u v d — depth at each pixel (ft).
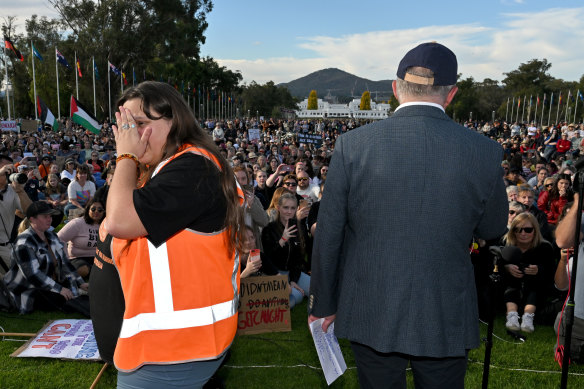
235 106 314.14
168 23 165.37
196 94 234.58
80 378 11.73
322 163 42.75
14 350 13.19
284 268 17.61
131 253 5.08
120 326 6.33
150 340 4.99
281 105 429.79
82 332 13.88
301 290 17.75
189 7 188.55
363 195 5.34
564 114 293.23
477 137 5.39
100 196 18.52
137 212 4.65
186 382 5.13
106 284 6.35
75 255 18.48
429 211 5.10
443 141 5.20
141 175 5.66
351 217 5.54
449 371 5.47
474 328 5.44
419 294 5.14
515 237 16.19
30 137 60.95
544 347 14.34
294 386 11.73
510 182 30.40
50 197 32.07
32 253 15.66
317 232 5.72
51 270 16.11
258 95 418.31
